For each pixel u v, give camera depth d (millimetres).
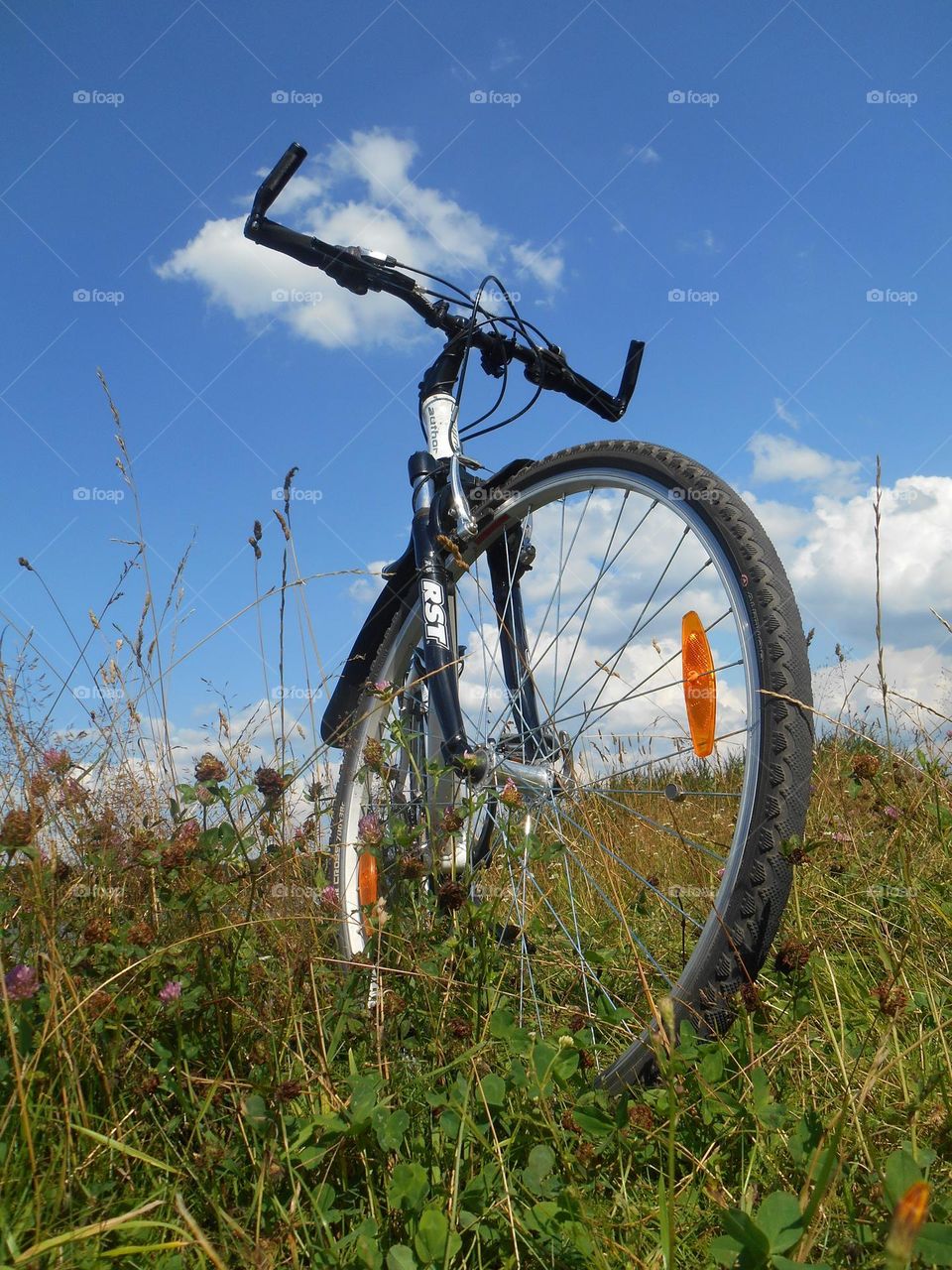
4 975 1342
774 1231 976
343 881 2369
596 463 2104
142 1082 1403
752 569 1589
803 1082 1489
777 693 1483
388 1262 1089
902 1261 559
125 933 1562
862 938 2049
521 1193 1234
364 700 2564
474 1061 1381
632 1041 1644
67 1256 1068
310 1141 1350
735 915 1458
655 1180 1333
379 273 2730
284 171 2578
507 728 2217
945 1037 1487
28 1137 1175
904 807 2012
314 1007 1579
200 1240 1021
